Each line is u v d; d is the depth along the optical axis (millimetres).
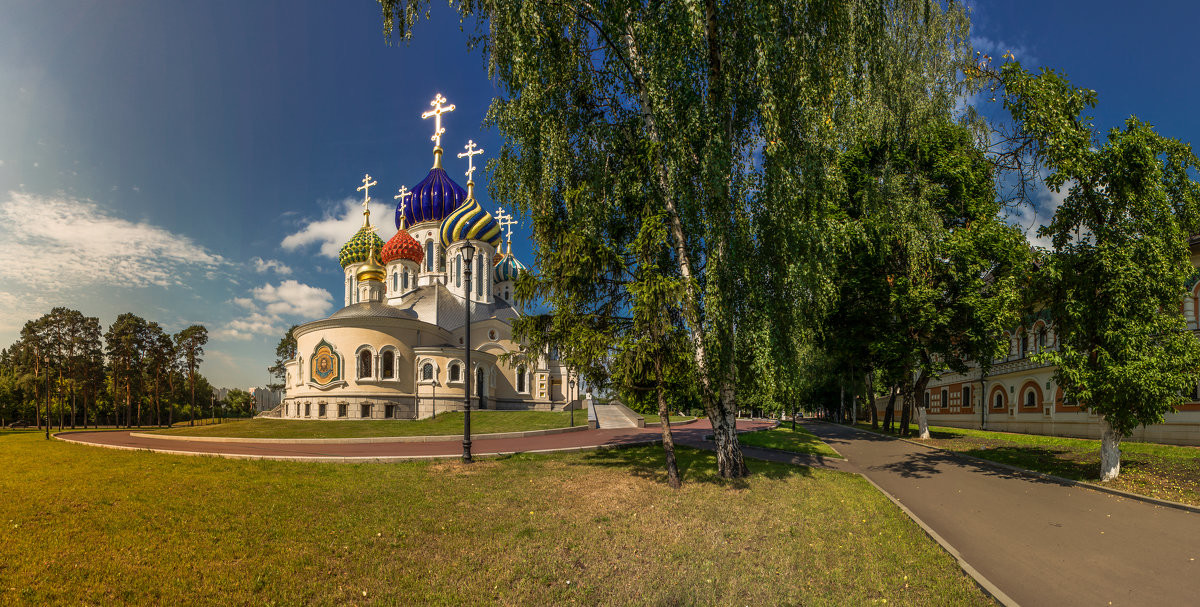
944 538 9594
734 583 7406
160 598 6582
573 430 31453
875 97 18672
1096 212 14281
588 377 14523
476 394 48344
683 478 14258
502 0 12859
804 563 8070
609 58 14406
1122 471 14617
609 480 13930
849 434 32969
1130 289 13516
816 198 13609
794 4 12961
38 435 30594
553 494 12250
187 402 86625
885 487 14477
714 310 12609
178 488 11852
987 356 23234
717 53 14508
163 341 63156
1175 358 13039
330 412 43406
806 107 13227
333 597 6812
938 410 43844
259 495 11383
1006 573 7922
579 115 14688
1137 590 7285
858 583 7371
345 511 10398
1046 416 29406
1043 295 15461
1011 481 14891
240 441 25906
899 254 23391
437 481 13484
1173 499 11875
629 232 15195
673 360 13500
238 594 6754
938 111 19875
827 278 14859
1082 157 14070
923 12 17766
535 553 8422
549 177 13422
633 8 13289
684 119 13766
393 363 44875
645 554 8477
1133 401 13305
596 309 14383
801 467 16938
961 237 21609
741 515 10703
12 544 8023
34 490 11578
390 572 7570
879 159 24203
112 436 29312
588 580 7520
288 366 48500
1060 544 9234
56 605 6262
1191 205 14664
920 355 23359
